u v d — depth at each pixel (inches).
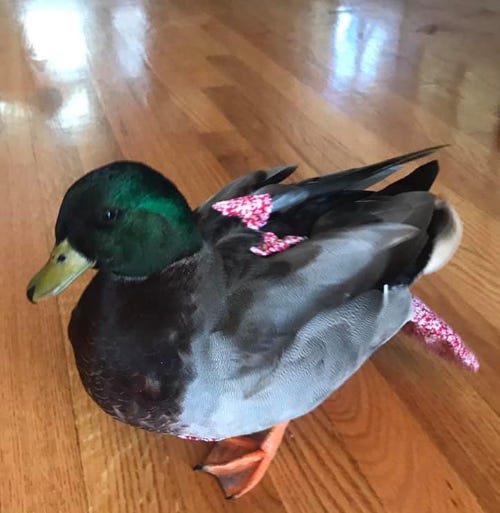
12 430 19.5
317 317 16.7
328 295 16.7
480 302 24.1
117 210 15.4
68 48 45.4
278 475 18.6
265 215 18.2
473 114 37.2
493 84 40.8
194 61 43.6
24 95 38.6
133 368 15.8
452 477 18.5
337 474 18.6
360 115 36.9
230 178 31.1
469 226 27.8
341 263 16.9
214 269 16.3
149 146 33.7
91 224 15.4
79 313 16.5
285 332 16.3
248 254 16.9
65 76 41.2
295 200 19.1
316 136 34.8
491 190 30.2
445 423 20.0
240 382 16.1
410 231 17.5
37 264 25.5
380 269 17.4
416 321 20.6
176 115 36.6
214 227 17.8
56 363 21.6
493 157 32.9
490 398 20.7
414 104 38.2
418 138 34.6
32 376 21.2
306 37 47.6
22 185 30.2
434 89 40.0
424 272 18.6
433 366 21.8
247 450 19.0
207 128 35.4
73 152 33.0
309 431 19.7
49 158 32.4
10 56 44.0
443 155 32.9
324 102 38.3
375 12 52.5
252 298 16.1
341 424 19.9
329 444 19.3
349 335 17.4
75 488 18.1
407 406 20.5
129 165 15.8
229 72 42.0
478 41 47.0
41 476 18.3
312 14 52.0
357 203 18.9
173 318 15.7
